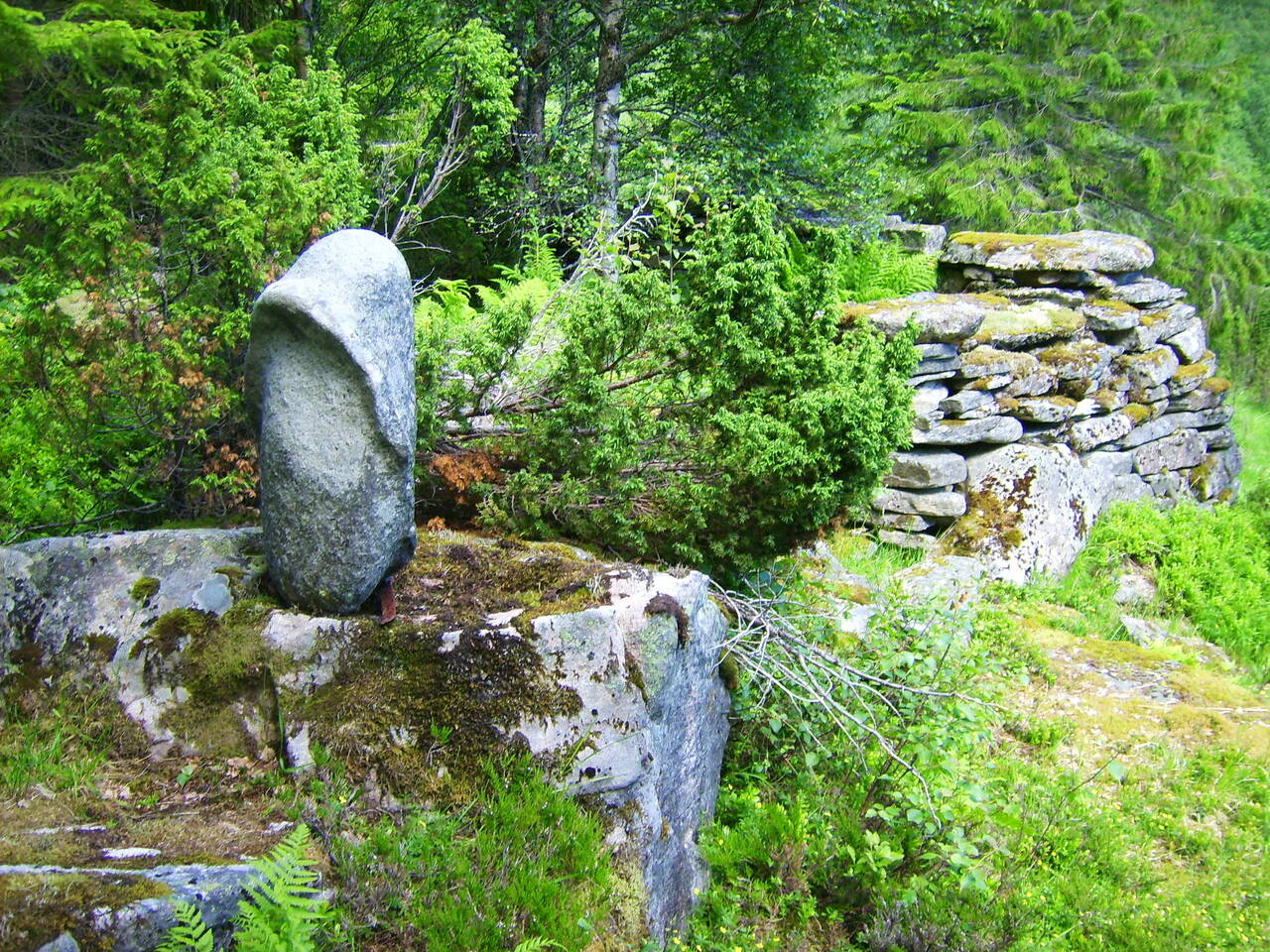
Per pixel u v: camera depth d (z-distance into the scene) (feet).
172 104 15.12
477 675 11.75
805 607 17.48
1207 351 39.34
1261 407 58.39
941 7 39.34
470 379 17.51
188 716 11.83
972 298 31.94
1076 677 21.58
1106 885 15.03
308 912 8.95
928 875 14.39
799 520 16.01
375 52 37.52
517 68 35.73
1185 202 59.06
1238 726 19.90
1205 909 14.88
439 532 15.47
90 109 28.68
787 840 13.91
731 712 15.52
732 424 15.43
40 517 16.39
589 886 11.10
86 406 14.90
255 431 13.11
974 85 54.80
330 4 36.70
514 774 11.54
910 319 17.46
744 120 40.01
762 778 15.49
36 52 25.31
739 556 16.37
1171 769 18.40
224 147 15.88
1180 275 58.39
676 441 16.28
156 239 15.34
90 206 14.48
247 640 11.96
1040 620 24.67
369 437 11.38
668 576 13.17
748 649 15.35
